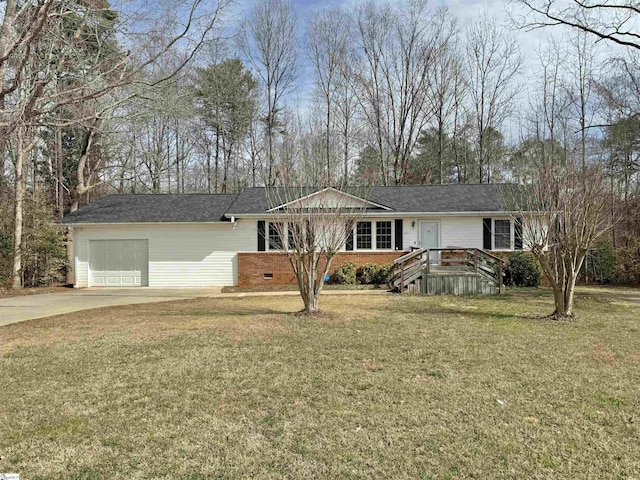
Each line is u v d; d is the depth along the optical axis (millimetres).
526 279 16375
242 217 18109
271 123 34281
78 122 12602
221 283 18391
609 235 19141
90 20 12305
